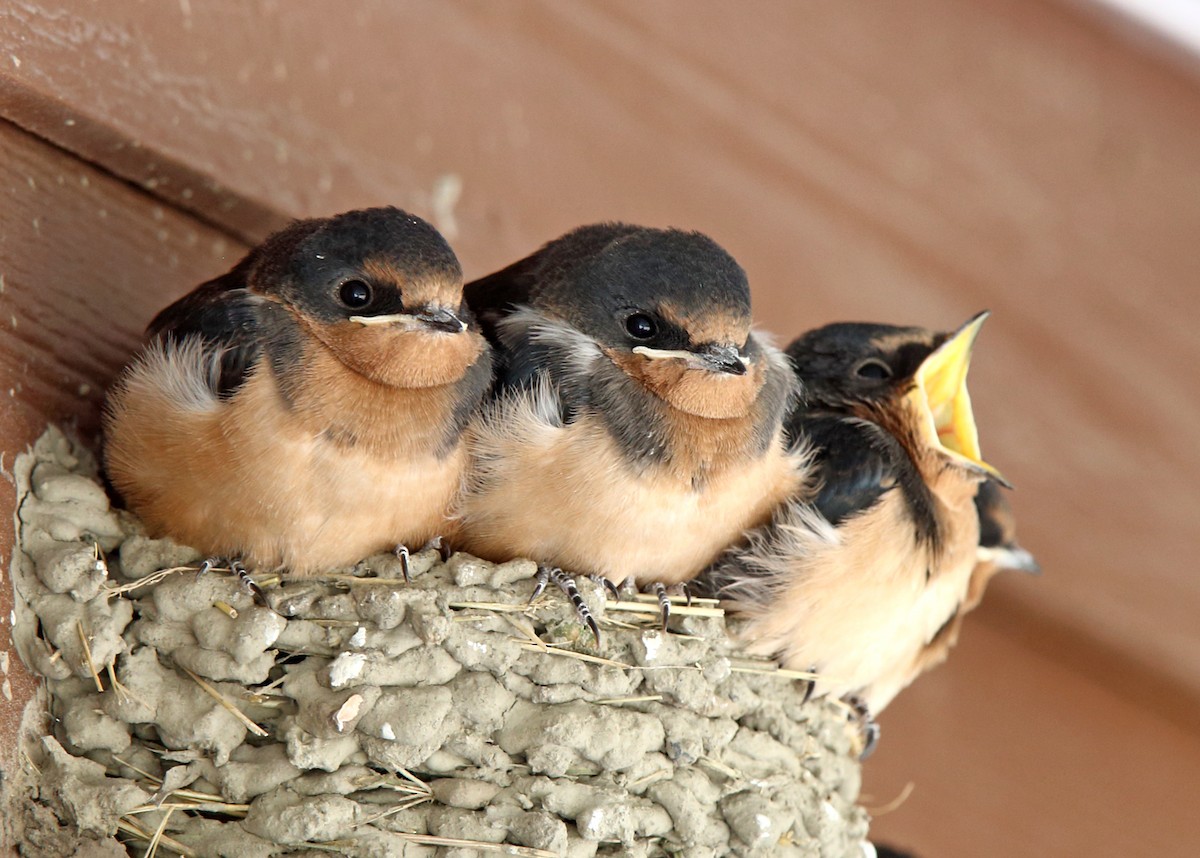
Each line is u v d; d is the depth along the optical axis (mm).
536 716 8070
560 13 11695
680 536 8734
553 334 8891
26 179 8672
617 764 8086
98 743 7516
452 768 7875
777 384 9320
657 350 8664
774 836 8328
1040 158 12070
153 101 9383
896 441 9922
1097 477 11867
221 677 7699
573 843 7797
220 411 8023
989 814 11555
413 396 8258
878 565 9258
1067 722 11875
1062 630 11859
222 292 8523
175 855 7434
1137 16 11898
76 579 7652
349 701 7707
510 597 8242
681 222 11648
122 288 9156
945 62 12039
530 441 8492
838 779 9219
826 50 12016
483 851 7637
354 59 10906
